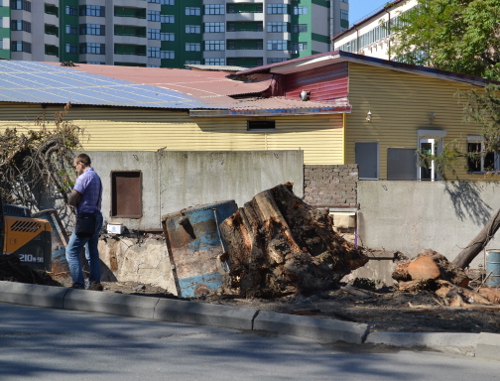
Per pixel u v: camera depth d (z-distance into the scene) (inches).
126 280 656.4
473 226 622.8
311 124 884.6
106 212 673.0
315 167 644.1
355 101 899.4
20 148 682.2
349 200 634.8
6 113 877.8
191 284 429.7
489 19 1012.5
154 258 646.5
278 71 980.6
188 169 665.0
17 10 3287.4
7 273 411.2
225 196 660.1
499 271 552.7
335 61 901.8
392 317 309.0
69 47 3553.2
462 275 392.8
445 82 936.9
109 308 310.0
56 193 683.4
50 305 320.5
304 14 3683.6
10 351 232.1
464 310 331.6
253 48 3703.3
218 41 3720.5
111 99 910.4
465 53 1069.8
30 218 520.7
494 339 250.8
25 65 1136.8
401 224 629.3
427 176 929.5
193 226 436.1
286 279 374.0
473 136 943.0
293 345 259.3
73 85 991.6
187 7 3757.4
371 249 615.5
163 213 666.2
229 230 394.3
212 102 928.3
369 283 446.9
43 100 879.7
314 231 400.8
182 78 1105.4
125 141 889.5
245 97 988.6
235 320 286.0
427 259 390.3
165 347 248.4
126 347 245.9
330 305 340.5
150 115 892.6
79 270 370.9
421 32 1175.6
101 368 216.2
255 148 888.9
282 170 649.0
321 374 219.3
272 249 377.4
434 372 225.9
